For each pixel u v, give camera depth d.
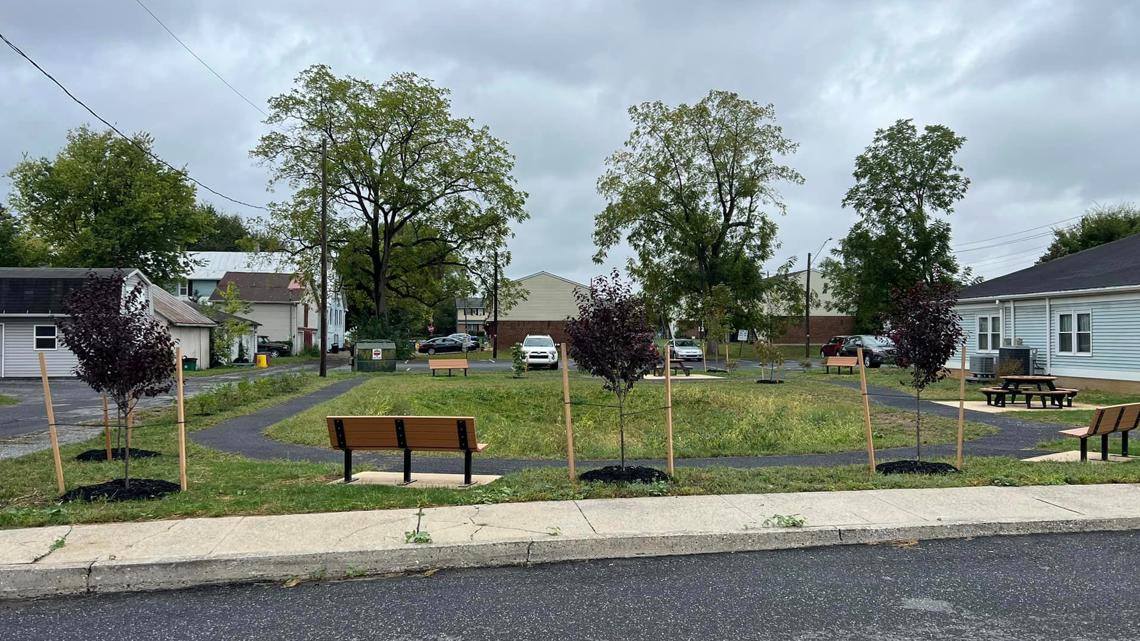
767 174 47.72
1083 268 26.88
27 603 5.38
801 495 8.06
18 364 33.12
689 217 48.88
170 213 54.00
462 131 51.94
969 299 29.62
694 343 52.78
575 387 25.14
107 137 54.50
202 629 4.81
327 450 12.28
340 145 48.78
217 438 13.41
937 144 47.81
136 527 6.73
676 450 12.57
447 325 112.62
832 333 74.00
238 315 54.19
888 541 6.80
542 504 7.61
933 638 4.57
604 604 5.21
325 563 5.95
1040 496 8.06
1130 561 6.20
